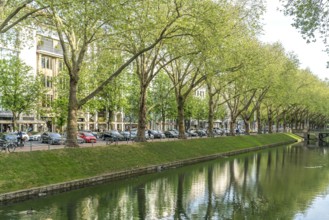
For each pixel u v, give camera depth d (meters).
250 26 43.56
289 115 120.75
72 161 30.16
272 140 85.50
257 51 50.81
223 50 38.03
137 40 37.19
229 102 74.31
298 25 18.67
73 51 32.56
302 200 25.48
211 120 62.56
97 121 98.00
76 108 33.16
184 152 46.91
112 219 20.14
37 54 81.25
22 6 24.02
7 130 74.19
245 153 61.59
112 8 26.12
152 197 25.75
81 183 28.36
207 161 48.25
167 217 20.83
